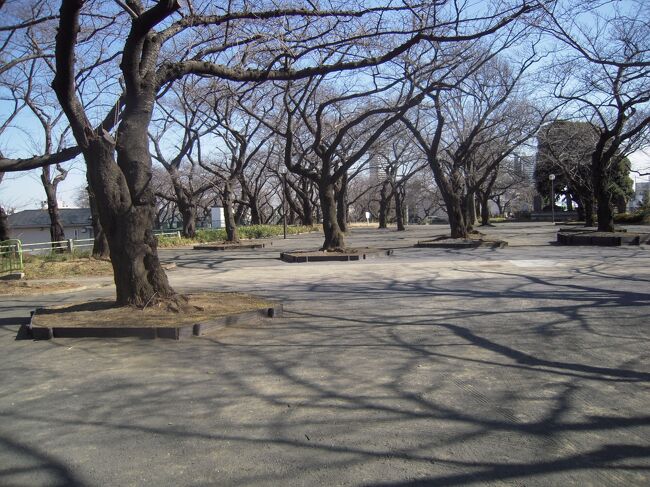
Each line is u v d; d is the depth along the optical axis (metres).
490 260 17.75
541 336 7.56
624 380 5.73
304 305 10.42
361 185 81.25
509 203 100.88
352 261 18.98
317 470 3.93
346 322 8.78
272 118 27.02
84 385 5.95
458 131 26.59
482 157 35.19
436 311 9.47
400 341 7.49
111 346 7.56
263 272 16.47
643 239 22.47
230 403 5.30
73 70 8.54
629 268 14.53
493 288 11.82
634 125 28.81
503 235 32.62
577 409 4.98
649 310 9.03
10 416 5.10
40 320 8.66
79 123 8.81
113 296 12.80
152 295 9.27
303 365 6.49
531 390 5.49
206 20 10.35
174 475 3.90
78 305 9.74
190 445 4.39
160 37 9.69
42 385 5.98
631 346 6.96
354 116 28.23
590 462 3.99
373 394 5.46
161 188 52.31
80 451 4.32
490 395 5.38
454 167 26.58
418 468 3.94
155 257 9.44
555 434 4.47
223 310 9.09
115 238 9.25
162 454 4.24
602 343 7.12
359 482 3.76
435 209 104.50
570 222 52.16
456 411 4.99
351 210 101.44
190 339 7.87
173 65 10.02
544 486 3.67
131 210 9.18
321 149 22.89
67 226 61.84
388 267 16.52
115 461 4.14
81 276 17.02
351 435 4.52
